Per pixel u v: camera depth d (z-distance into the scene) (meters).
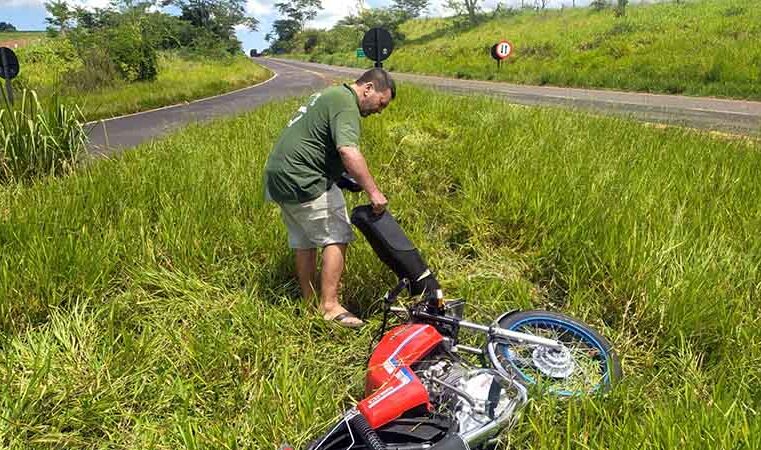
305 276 4.28
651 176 6.13
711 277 3.92
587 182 5.77
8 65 11.61
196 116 17.16
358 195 6.12
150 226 5.23
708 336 3.60
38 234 4.68
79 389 3.33
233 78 36.34
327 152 3.88
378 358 3.00
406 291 4.39
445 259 5.07
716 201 5.25
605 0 50.34
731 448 2.46
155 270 4.59
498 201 5.71
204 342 3.72
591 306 4.13
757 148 7.80
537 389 3.01
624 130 9.04
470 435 2.65
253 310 4.06
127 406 3.32
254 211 5.61
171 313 4.17
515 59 38.84
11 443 2.94
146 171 6.47
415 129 9.73
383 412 2.59
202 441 2.95
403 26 87.88
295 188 3.90
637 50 30.03
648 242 4.25
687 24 33.09
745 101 17.86
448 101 12.55
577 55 33.38
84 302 4.00
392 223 3.54
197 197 5.67
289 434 2.99
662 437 2.59
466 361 3.32
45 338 3.63
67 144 7.68
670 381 3.44
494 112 10.79
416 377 2.77
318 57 91.75
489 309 4.15
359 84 3.88
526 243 5.14
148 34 44.97
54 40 33.62
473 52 47.94
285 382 3.26
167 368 3.58
